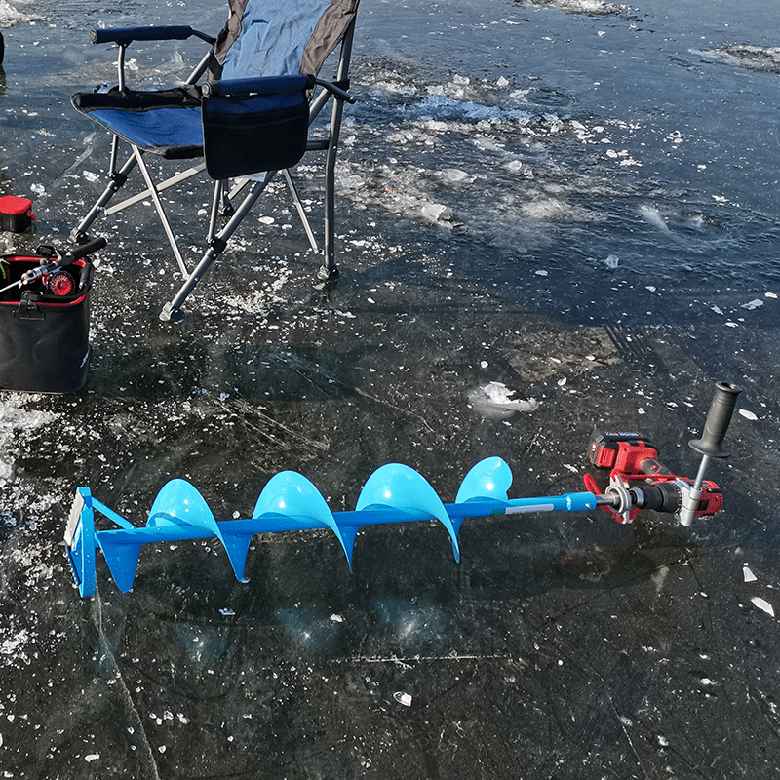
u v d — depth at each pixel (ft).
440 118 17.98
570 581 6.98
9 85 16.46
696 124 19.67
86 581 5.65
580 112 19.56
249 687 5.76
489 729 5.67
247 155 8.47
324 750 5.41
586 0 31.12
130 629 6.05
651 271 12.67
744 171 17.24
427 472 8.03
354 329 10.18
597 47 25.41
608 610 6.74
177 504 6.09
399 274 11.61
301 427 8.42
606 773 5.47
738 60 25.77
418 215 13.46
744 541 7.68
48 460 7.48
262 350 9.52
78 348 8.09
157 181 13.42
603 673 6.18
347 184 14.16
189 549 6.79
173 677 5.76
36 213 11.86
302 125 8.75
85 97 9.32
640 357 10.43
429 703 5.80
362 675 5.95
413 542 7.16
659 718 5.89
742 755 5.70
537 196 14.79
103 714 5.45
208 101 7.90
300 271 11.32
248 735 5.45
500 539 7.33
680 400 9.68
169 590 6.40
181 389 8.70
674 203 15.26
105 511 5.90
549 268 12.36
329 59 20.71
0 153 13.57
